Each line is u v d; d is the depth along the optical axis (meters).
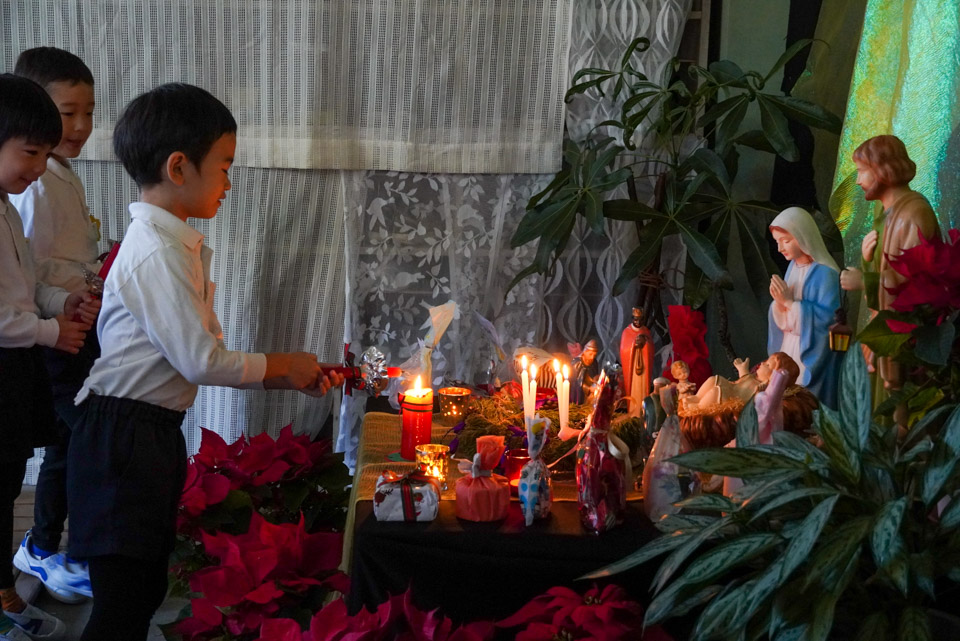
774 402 1.50
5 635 2.03
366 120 2.86
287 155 2.85
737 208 2.61
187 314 1.60
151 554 1.64
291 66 2.80
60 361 2.27
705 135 2.94
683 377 1.71
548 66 2.87
